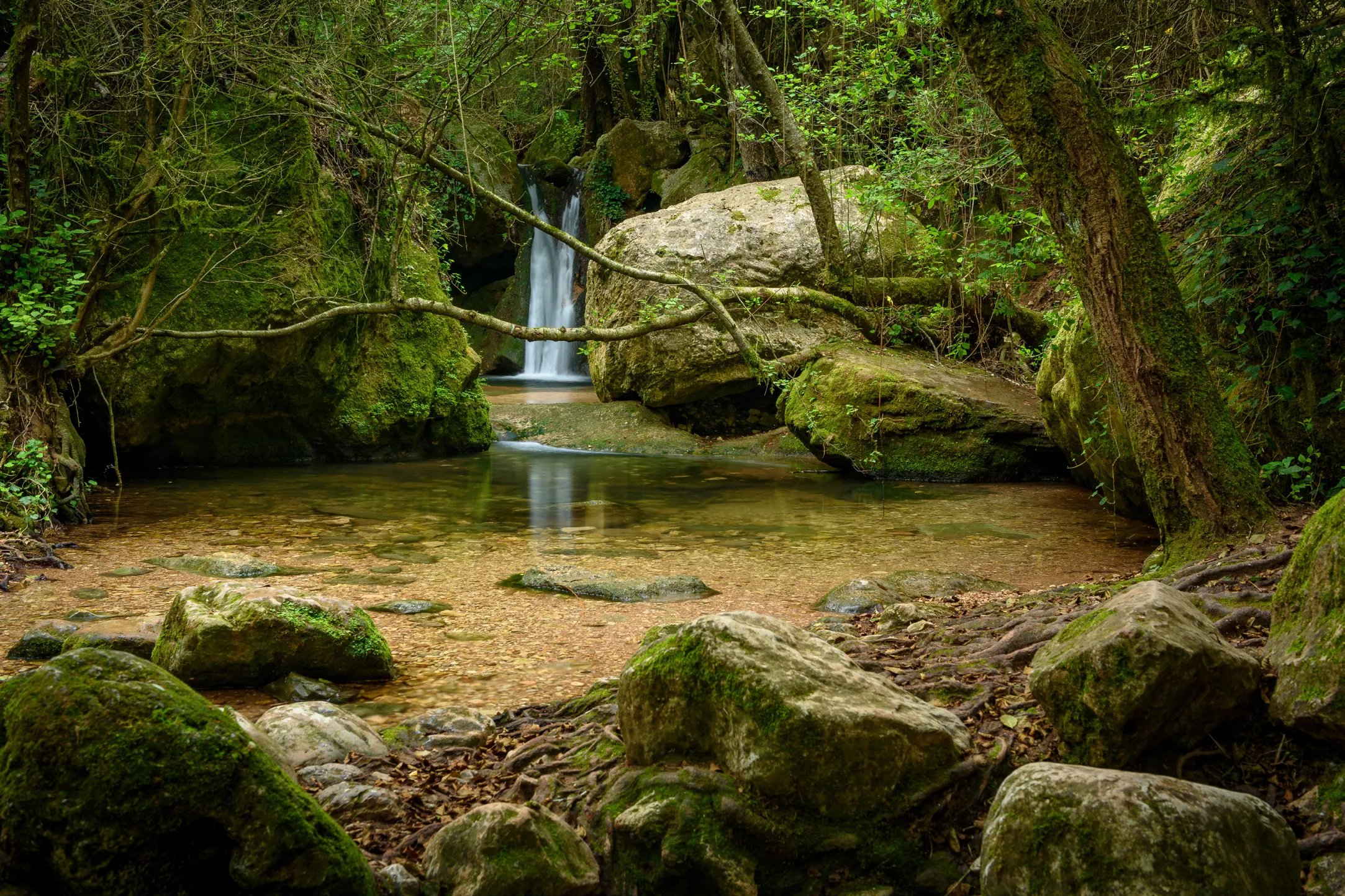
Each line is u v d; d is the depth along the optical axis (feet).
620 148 88.69
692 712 11.91
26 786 9.43
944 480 44.21
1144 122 24.03
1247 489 18.62
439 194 54.95
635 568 27.73
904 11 41.37
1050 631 14.97
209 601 18.65
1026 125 18.81
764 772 11.14
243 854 9.46
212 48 36.45
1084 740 11.70
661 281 39.58
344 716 15.03
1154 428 18.97
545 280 93.45
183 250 42.27
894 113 51.80
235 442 47.44
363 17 37.68
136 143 40.81
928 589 24.43
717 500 39.42
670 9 43.70
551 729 14.93
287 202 44.73
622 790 11.96
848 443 45.21
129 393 41.39
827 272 47.85
